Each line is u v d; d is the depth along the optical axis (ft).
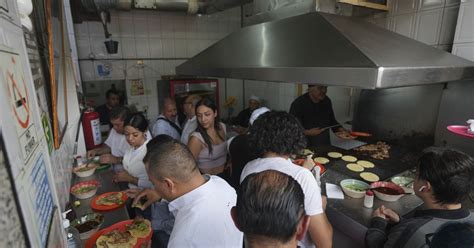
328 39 4.12
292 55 4.29
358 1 5.69
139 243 3.39
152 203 4.47
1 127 1.04
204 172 5.35
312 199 2.91
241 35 6.26
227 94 12.53
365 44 3.87
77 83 7.73
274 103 11.66
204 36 11.51
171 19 10.71
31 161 1.40
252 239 1.66
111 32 9.73
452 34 5.91
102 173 5.63
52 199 1.80
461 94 5.78
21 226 1.12
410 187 4.33
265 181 1.73
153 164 2.68
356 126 8.23
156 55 10.69
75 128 6.39
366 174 4.98
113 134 6.30
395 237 2.83
